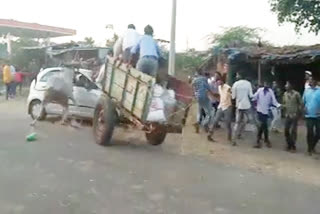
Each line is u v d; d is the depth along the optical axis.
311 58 14.75
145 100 9.22
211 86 13.70
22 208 5.77
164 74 10.65
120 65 10.26
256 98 11.40
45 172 7.69
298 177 8.35
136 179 7.51
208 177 7.95
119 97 10.20
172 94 9.83
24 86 29.08
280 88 18.05
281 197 6.88
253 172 8.59
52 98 13.03
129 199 6.34
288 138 11.12
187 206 6.14
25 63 31.05
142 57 9.99
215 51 17.91
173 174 8.01
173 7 14.55
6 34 35.03
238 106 11.51
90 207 5.90
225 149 10.83
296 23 17.11
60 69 13.85
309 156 10.47
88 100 12.45
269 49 16.44
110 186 6.98
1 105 19.05
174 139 11.91
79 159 8.86
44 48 29.41
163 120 9.48
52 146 10.09
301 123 15.64
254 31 25.25
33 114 13.87
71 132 12.09
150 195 6.59
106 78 10.91
